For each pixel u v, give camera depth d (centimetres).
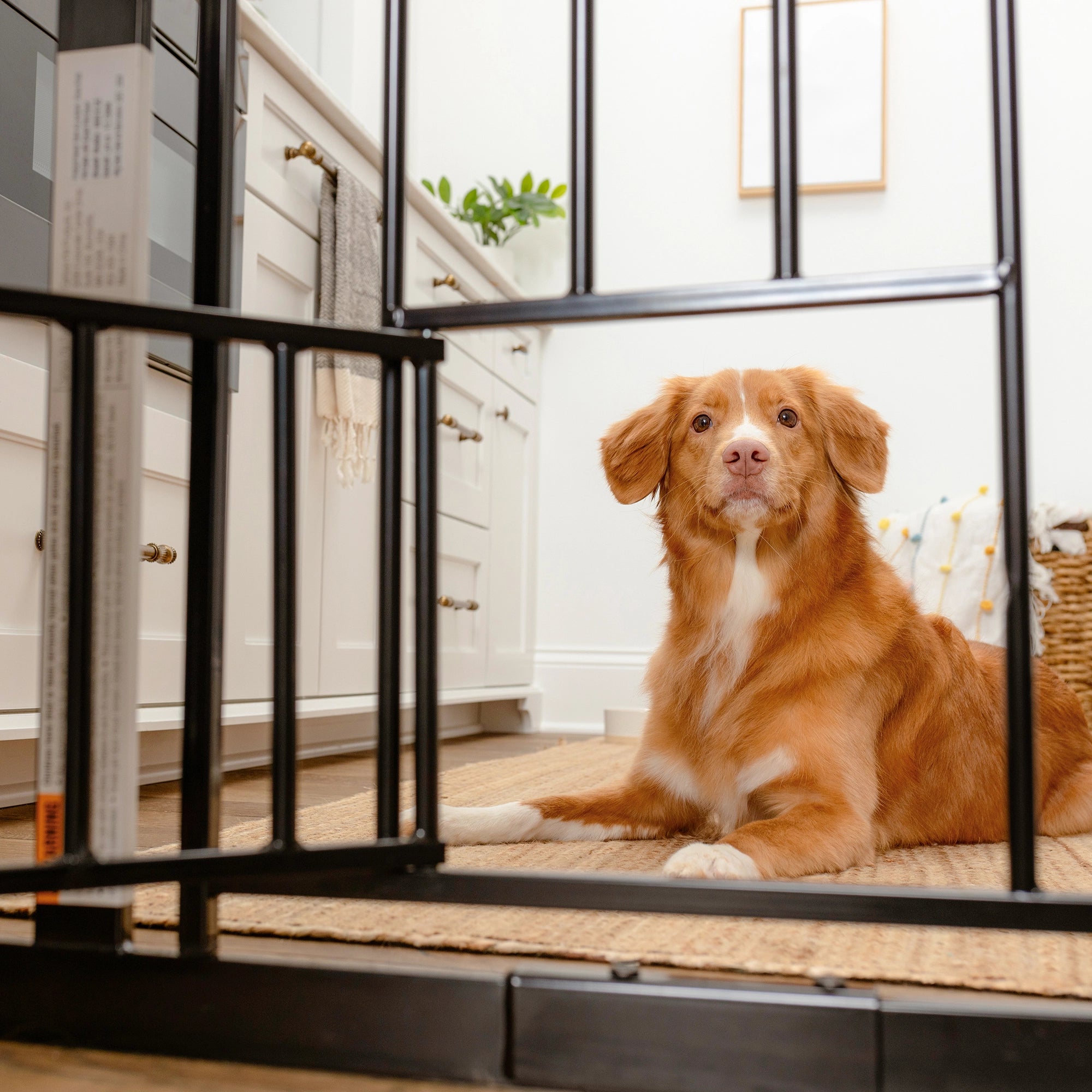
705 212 379
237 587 210
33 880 61
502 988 63
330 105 236
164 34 187
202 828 69
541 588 389
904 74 360
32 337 162
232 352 205
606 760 248
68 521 65
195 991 67
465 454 317
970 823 150
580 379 391
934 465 350
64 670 69
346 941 86
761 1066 60
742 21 377
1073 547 252
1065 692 172
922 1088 58
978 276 65
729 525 136
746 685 136
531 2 405
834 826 121
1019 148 65
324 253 237
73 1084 62
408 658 270
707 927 91
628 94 388
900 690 144
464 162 407
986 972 77
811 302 68
